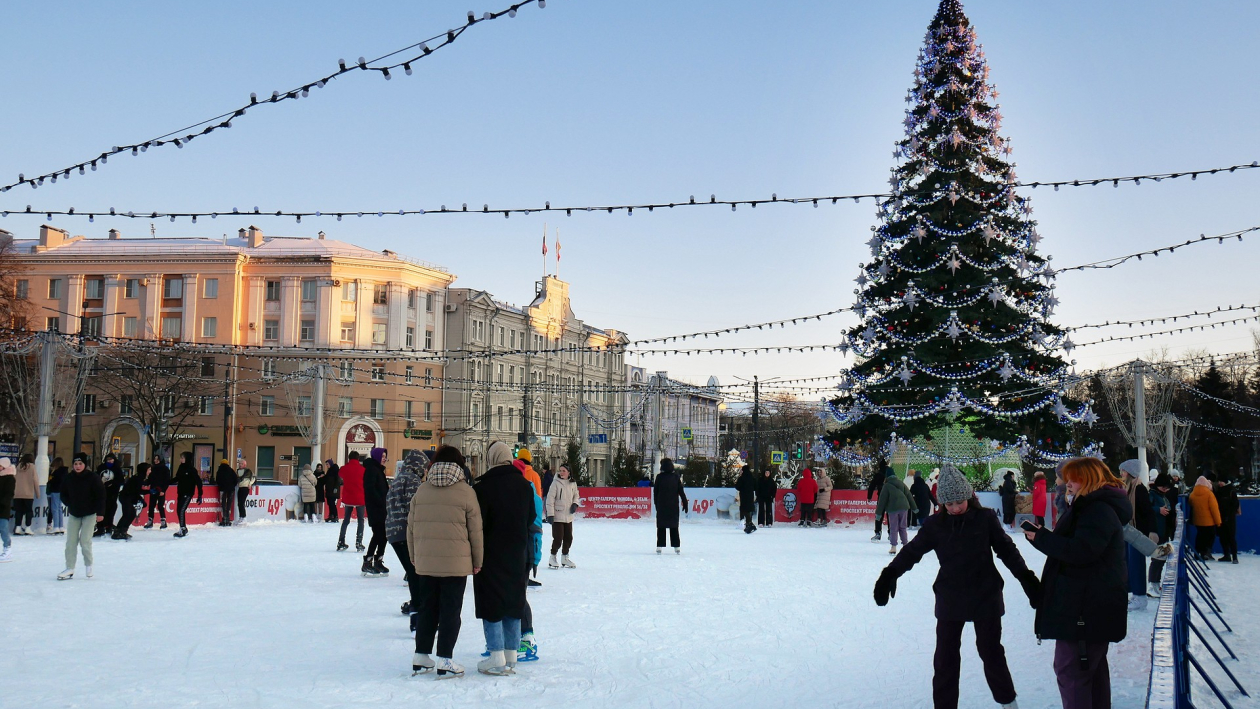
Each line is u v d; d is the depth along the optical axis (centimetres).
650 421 10025
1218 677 945
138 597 1409
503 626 920
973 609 717
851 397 3728
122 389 6862
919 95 3734
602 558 2147
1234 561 2283
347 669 915
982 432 3559
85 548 1647
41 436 3247
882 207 3681
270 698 795
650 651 1027
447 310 8188
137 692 812
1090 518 643
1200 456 7225
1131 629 1182
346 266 7669
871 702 808
